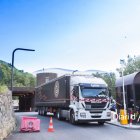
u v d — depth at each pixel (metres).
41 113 35.47
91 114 19.52
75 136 14.23
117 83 23.25
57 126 19.58
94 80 20.58
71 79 22.14
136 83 19.94
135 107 19.80
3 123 13.54
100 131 16.50
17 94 62.31
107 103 20.11
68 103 22.09
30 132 16.05
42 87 34.06
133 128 17.69
